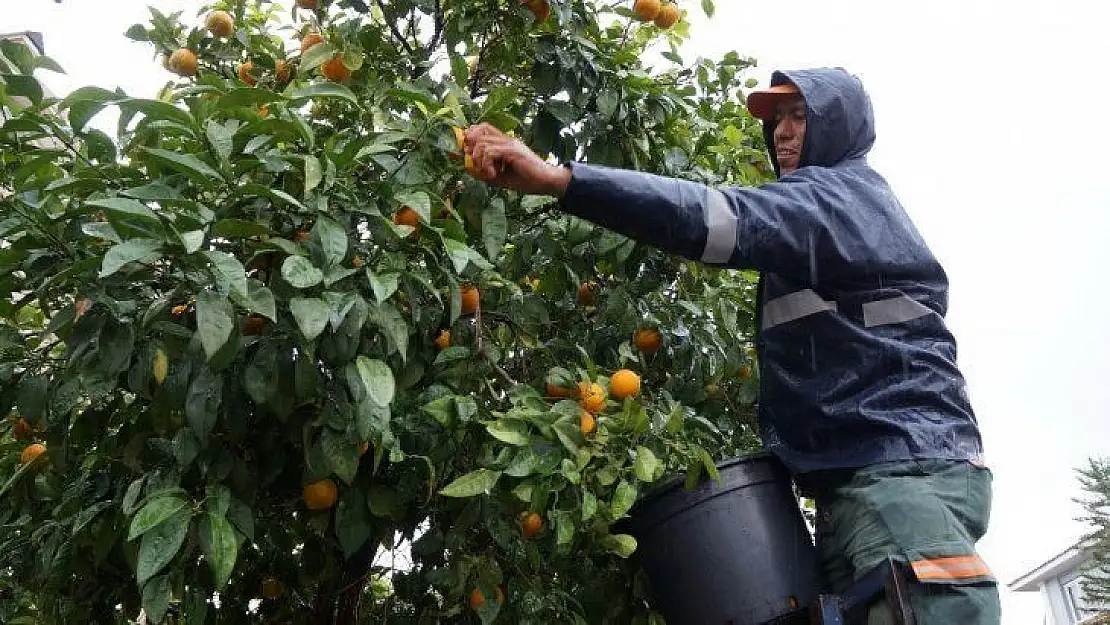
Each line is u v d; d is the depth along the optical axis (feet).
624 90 9.54
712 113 11.37
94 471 7.86
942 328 7.27
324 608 9.43
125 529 7.39
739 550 7.47
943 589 6.37
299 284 5.98
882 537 6.64
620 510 7.07
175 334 6.74
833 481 7.15
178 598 7.36
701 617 7.45
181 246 5.86
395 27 10.16
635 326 9.43
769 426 7.93
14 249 6.45
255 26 11.47
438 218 7.81
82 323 6.37
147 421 7.71
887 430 6.91
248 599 9.37
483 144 6.73
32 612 9.09
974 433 7.07
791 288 7.35
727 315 9.61
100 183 6.52
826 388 7.16
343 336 6.62
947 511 6.57
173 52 10.65
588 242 9.57
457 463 8.13
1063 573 81.51
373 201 7.00
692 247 6.75
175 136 7.01
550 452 7.07
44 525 7.81
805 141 7.96
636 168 9.49
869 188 7.34
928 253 7.35
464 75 8.53
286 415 6.80
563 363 9.75
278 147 7.32
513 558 8.50
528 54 9.77
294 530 9.12
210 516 6.27
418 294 7.50
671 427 7.67
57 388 7.04
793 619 7.37
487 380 8.29
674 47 11.56
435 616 9.23
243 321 7.05
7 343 7.23
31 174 7.20
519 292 8.90
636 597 8.93
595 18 10.50
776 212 6.87
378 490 7.73
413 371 7.60
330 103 9.56
